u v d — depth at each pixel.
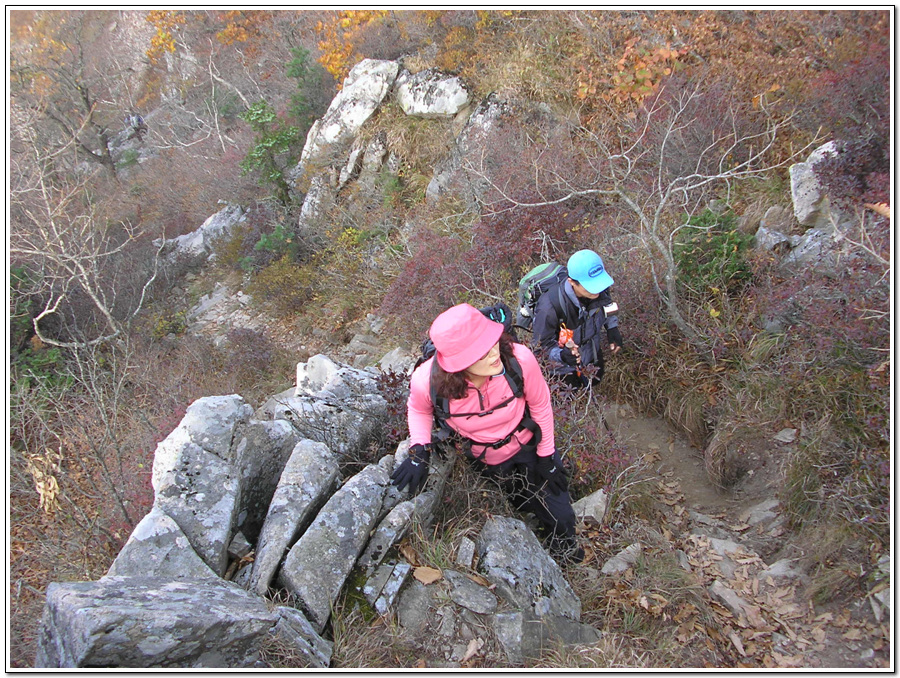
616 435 4.41
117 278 11.30
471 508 3.15
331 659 2.43
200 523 2.76
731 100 6.43
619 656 2.62
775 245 5.07
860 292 3.72
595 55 8.66
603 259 5.42
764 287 4.73
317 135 11.09
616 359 4.94
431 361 2.60
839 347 3.74
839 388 3.69
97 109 21.33
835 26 7.04
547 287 3.91
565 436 3.62
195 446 2.98
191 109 20.03
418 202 9.48
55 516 5.48
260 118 11.23
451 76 9.80
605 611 2.93
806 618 2.89
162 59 22.27
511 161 7.52
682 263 5.11
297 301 9.95
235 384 8.35
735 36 7.60
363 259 9.41
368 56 11.92
